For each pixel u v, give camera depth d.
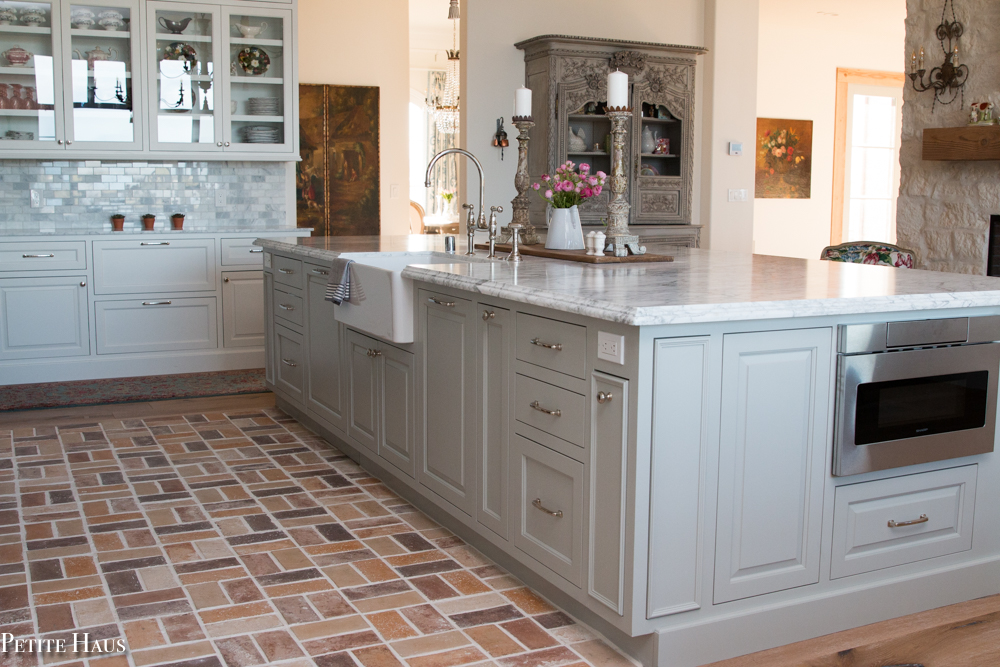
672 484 2.07
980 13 4.38
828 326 2.22
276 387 4.64
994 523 2.58
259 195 6.06
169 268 5.44
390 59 8.52
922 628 2.38
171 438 4.13
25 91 5.23
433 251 3.83
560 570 2.34
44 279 5.16
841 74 10.40
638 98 7.05
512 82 6.92
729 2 7.49
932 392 2.38
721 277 2.70
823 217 10.55
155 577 2.61
